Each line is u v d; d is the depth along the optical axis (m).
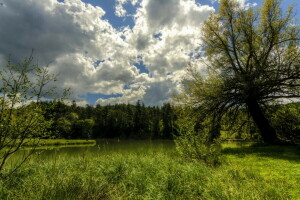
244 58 17.20
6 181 5.50
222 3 17.16
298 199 4.44
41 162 7.97
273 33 15.19
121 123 85.62
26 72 5.23
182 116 17.19
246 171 6.73
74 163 7.92
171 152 12.05
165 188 5.28
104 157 9.32
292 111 16.44
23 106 5.29
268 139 15.92
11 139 5.20
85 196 4.88
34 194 4.73
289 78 14.91
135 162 7.94
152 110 97.44
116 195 5.03
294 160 8.60
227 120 17.95
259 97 15.97
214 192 4.88
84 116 91.44
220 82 16.00
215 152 8.80
